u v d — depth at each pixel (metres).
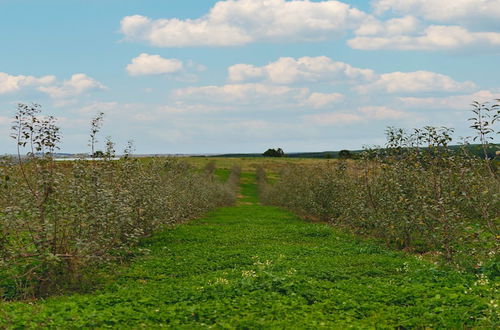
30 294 12.93
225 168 105.38
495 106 13.07
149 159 28.56
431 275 13.35
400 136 20.33
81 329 9.34
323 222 35.75
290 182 47.16
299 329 9.26
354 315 10.38
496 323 8.94
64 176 14.04
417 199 17.94
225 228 30.20
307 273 14.75
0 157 13.82
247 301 11.20
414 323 9.60
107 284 13.98
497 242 13.56
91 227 14.13
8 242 12.84
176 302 11.62
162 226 24.42
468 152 15.69
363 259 17.55
